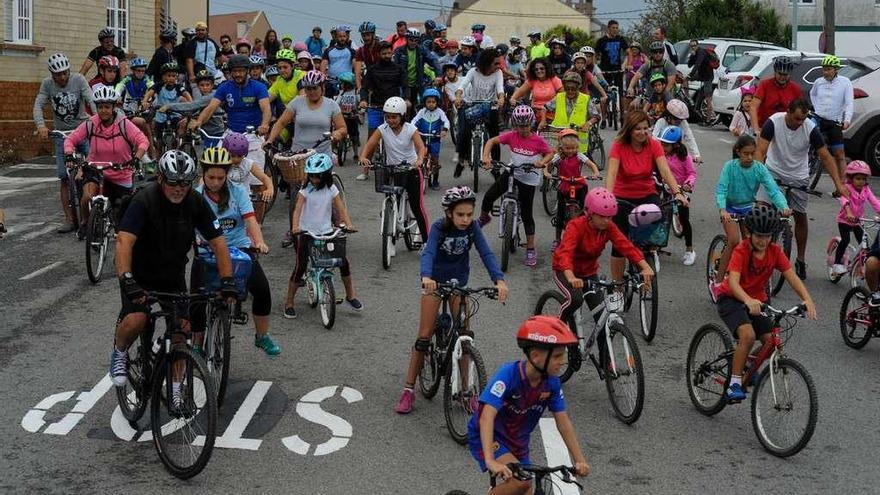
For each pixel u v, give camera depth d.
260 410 8.01
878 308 9.49
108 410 7.98
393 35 24.09
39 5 22.41
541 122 15.52
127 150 12.21
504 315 10.52
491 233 14.11
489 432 5.29
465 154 17.39
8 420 7.73
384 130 12.22
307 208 10.06
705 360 8.24
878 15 55.12
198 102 16.89
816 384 8.94
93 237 11.31
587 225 8.29
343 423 7.81
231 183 8.55
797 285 7.74
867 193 11.60
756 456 7.46
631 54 25.81
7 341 9.45
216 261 7.76
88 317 10.20
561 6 106.25
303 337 9.77
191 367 6.90
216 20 96.19
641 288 9.80
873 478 7.12
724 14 50.81
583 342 8.45
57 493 6.58
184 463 6.97
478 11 106.75
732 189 10.60
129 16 26.03
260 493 6.66
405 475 6.96
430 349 7.97
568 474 5.14
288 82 16.55
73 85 13.61
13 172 18.92
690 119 29.05
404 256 12.89
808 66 21.80
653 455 7.43
